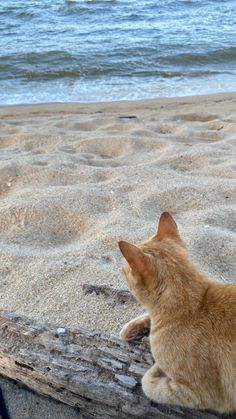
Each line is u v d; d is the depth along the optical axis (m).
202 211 0.98
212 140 1.46
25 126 1.66
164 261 0.52
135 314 0.67
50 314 0.69
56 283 0.75
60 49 3.03
